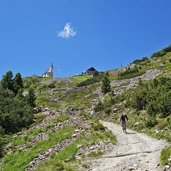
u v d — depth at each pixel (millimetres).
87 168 23656
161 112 43125
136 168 21938
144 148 28656
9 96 68438
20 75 89375
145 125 41469
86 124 40312
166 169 20750
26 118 53250
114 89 77438
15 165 31609
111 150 28594
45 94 97688
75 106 71812
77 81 126125
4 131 49188
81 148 29094
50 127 43500
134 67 94500
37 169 24578
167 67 81250
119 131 40156
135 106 51594
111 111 57156
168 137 32844
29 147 37062
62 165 23828
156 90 50812
